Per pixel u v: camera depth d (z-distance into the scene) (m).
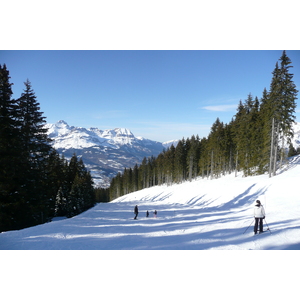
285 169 32.12
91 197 50.41
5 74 18.03
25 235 12.73
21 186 18.02
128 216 24.36
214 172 55.03
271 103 30.72
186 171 73.81
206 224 15.62
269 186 27.05
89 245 10.71
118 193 112.31
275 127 31.09
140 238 12.15
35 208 18.64
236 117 47.75
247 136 40.31
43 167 23.59
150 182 97.88
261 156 36.75
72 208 39.31
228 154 52.34
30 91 23.16
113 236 12.73
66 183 44.00
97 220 20.41
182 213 24.95
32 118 22.64
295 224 12.17
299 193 21.83
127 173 108.19
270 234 10.65
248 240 10.23
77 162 51.56
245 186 31.06
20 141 18.69
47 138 23.62
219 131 51.34
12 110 18.27
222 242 10.36
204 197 35.50
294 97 29.06
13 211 16.73
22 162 18.66
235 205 25.62
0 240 11.55
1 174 15.96
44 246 10.52
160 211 28.83
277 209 18.58
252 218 15.88
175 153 74.38
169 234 13.00
